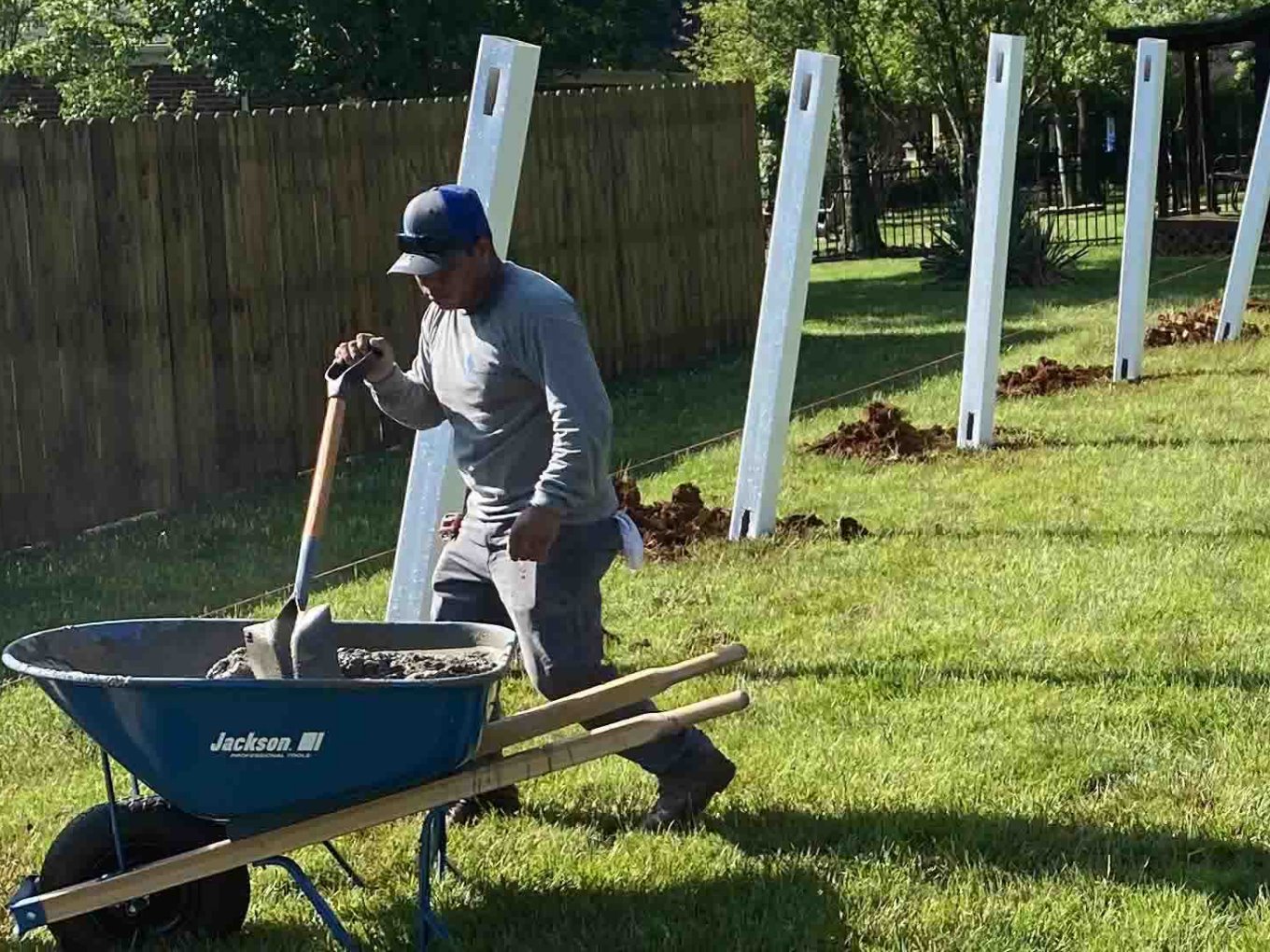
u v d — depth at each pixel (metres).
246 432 10.87
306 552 4.21
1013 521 8.67
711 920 4.40
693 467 10.53
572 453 4.27
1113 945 4.18
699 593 7.57
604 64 22.41
